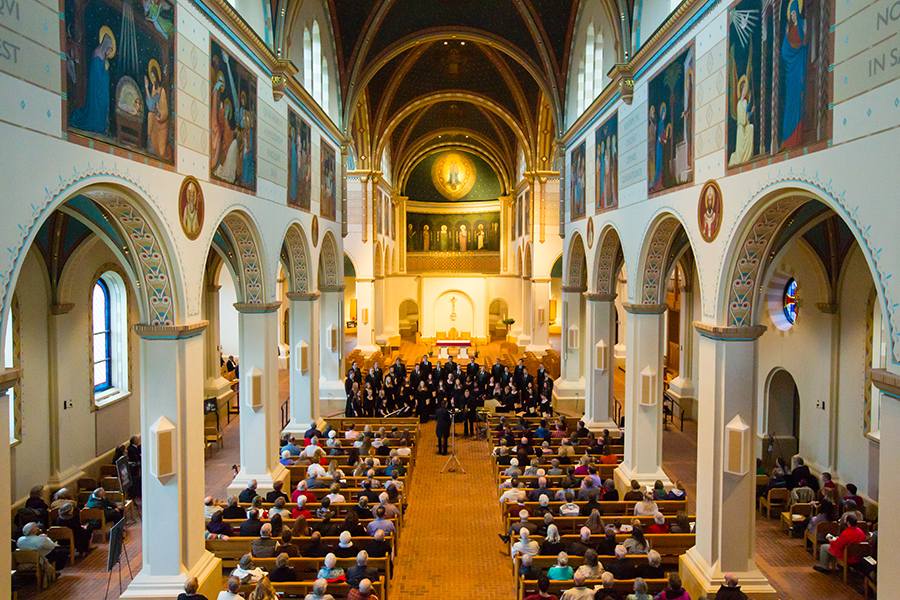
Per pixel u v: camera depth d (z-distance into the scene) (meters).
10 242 5.54
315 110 17.17
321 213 18.81
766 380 16.56
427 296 42.66
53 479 13.90
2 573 5.57
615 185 15.50
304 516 11.55
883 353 12.73
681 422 21.08
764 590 9.29
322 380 23.91
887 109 5.61
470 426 21.72
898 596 5.60
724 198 9.12
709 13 9.66
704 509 9.88
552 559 10.02
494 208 45.09
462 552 12.47
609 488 12.59
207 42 9.98
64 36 6.27
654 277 13.74
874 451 12.77
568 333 23.86
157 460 8.98
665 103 11.73
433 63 29.12
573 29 20.19
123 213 8.12
